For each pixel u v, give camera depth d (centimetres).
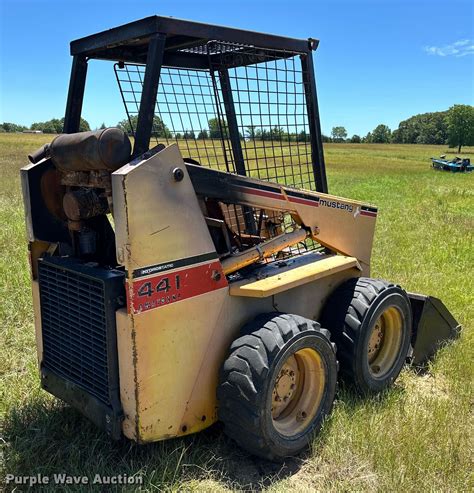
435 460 316
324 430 334
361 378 385
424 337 466
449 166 3700
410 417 357
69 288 308
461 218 1282
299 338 310
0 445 322
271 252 354
